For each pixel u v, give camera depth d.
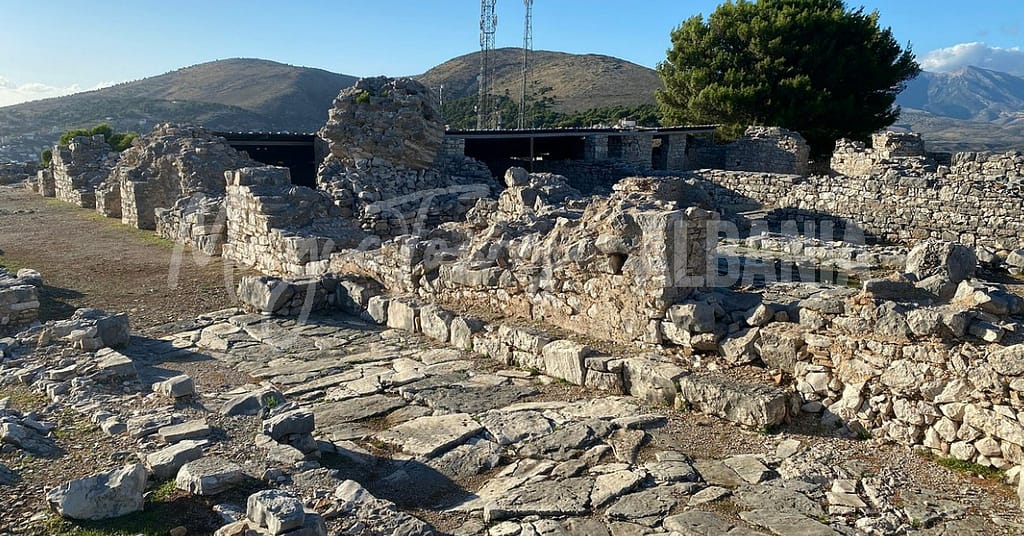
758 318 8.31
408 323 11.81
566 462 6.79
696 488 6.21
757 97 34.31
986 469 6.36
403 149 22.55
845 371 7.44
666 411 7.93
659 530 5.55
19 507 5.24
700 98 35.84
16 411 6.98
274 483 5.71
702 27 37.97
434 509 6.02
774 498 6.01
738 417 7.50
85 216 27.02
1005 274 14.48
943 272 9.15
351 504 5.41
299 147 29.03
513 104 84.88
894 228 19.61
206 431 6.63
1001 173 19.97
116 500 5.17
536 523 5.69
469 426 7.64
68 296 14.19
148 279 15.90
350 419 8.04
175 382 7.78
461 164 24.72
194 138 24.70
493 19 57.72
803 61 34.31
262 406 7.42
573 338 9.86
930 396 6.76
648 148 31.81
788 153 29.12
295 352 10.75
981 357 6.50
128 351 10.71
